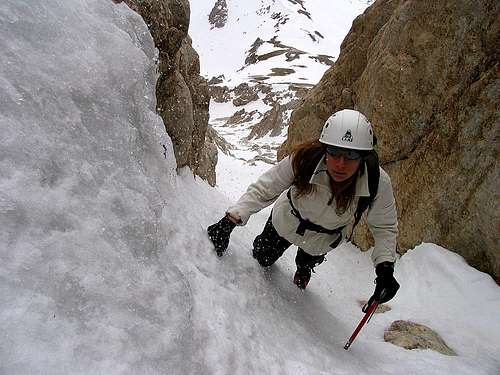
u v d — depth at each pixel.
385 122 4.86
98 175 1.68
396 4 5.93
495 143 3.68
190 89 4.52
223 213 3.57
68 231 1.45
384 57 4.91
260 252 2.92
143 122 2.16
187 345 1.64
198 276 2.13
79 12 1.92
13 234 1.29
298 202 2.50
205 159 5.52
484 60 3.96
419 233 4.38
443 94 4.29
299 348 2.28
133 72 2.09
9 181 1.34
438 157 4.26
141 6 2.82
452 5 4.19
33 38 1.62
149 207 1.85
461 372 2.57
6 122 1.40
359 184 2.28
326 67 55.78
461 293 3.59
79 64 1.78
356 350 2.66
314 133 6.76
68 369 1.21
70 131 1.64
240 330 2.04
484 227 3.66
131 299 1.53
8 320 1.15
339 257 5.01
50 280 1.31
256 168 13.41
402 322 3.33
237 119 40.03
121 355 1.37
